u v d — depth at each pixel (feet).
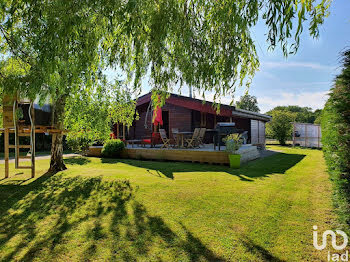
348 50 8.79
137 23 9.57
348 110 8.66
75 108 22.93
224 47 10.33
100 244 8.30
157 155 32.01
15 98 19.01
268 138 109.09
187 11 10.89
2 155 41.27
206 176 19.61
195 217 10.50
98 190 15.56
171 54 11.41
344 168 9.25
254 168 24.12
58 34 8.91
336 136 9.78
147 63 10.98
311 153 42.50
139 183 17.12
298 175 19.97
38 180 19.17
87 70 11.94
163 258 7.37
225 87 10.77
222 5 10.32
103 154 36.73
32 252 7.86
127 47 12.07
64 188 16.37
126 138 49.06
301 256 7.36
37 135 51.44
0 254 7.74
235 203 12.28
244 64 11.32
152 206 12.05
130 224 9.91
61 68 9.89
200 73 10.69
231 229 9.27
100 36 11.39
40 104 10.64
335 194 10.57
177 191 14.73
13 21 10.76
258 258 7.31
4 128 20.89
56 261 7.32
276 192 14.32
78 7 9.26
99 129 25.13
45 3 9.31
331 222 9.77
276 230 9.13
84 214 11.23
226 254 7.55
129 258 7.40
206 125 44.45
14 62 15.56
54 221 10.44
